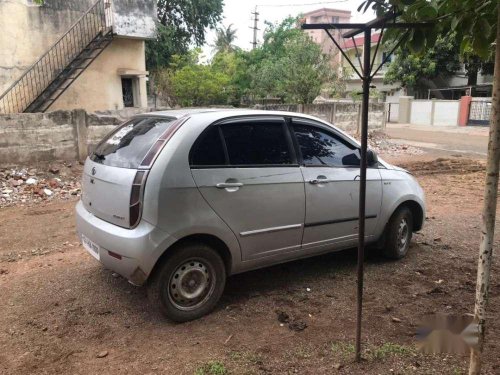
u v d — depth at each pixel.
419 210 5.22
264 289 4.27
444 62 29.39
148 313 3.79
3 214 7.13
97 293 4.16
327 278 4.54
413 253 5.29
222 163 3.71
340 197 4.41
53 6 13.12
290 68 18.19
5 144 8.97
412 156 14.57
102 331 3.50
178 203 3.43
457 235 6.00
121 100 15.09
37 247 5.58
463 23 2.96
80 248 5.51
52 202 7.96
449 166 12.23
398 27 2.81
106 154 3.90
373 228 4.76
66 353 3.20
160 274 3.46
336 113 16.45
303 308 3.89
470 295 4.15
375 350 3.19
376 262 5.01
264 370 2.97
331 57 18.77
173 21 26.14
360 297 3.00
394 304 3.96
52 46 12.67
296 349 3.23
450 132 23.73
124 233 3.41
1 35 12.22
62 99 13.80
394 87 34.41
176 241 3.46
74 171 9.53
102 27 14.11
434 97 33.25
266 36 28.36
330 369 2.98
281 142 4.12
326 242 4.41
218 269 3.75
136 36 14.38
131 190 3.38
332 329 3.52
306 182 4.15
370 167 4.77
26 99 12.87
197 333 3.47
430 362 3.04
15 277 4.57
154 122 3.89
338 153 4.55
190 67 22.62
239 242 3.80
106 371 2.98
